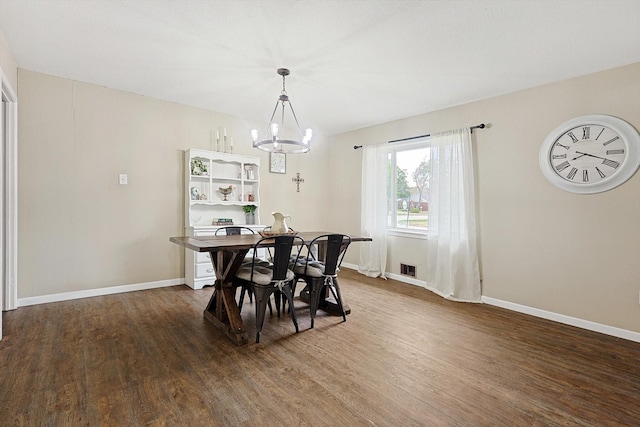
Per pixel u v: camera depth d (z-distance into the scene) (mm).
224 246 2357
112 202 3604
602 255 2770
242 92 3643
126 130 3678
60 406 1625
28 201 3115
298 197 5414
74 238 3377
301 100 3838
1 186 2375
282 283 2578
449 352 2320
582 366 2131
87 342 2371
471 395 1788
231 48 2604
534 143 3189
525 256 3254
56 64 2959
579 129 2883
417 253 4297
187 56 2762
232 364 2094
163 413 1590
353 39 2441
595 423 1566
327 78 3176
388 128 4723
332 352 2299
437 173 3965
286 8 2066
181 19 2205
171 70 3066
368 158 4902
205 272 3949
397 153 4723
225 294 2611
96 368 2004
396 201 4723
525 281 3252
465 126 3783
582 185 2852
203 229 3953
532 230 3203
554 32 2281
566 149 2955
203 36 2428
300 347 2373
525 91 3266
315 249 4160
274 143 2982
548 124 3096
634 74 2627
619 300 2678
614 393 1820
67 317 2865
